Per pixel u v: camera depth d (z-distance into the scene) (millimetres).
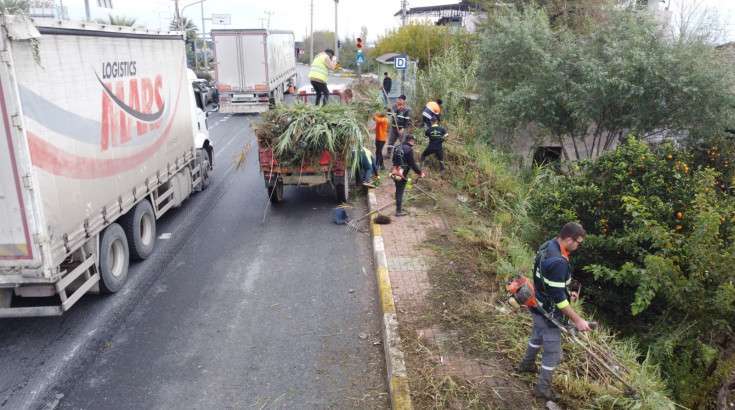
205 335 6316
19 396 5203
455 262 7746
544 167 13766
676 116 12242
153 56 9008
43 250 5551
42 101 5570
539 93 13688
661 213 7570
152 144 8812
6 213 5434
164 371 5617
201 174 12320
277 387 5340
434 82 18328
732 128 12500
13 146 5250
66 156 6012
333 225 10133
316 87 13039
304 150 10430
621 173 8141
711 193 7746
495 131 15234
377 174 12203
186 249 9008
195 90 12836
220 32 23375
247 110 24312
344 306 6980
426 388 4945
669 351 6375
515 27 14938
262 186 12953
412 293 6801
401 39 30141
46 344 6109
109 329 6441
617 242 7375
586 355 5328
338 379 5461
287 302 7105
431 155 13180
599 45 13625
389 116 14633
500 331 5887
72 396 5215
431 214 9977
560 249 4641
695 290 6316
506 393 4891
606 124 13312
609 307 7770
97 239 6859
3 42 5000
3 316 5848
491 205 10656
